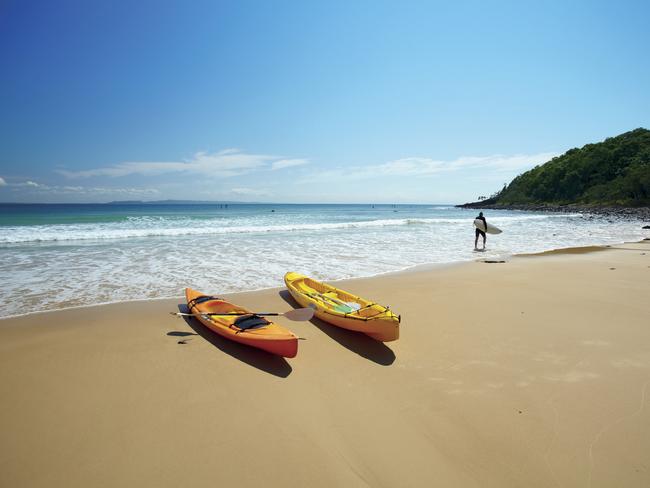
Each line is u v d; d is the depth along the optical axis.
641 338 6.59
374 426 4.08
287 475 3.34
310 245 17.88
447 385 4.97
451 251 16.88
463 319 7.57
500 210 96.69
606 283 10.70
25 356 5.50
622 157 87.38
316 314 7.37
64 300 8.36
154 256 14.06
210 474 3.33
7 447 3.61
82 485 3.18
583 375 5.24
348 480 3.31
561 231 28.19
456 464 3.53
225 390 4.75
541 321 7.48
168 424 4.02
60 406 4.29
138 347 5.91
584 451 3.70
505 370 5.39
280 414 4.27
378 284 10.43
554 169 102.38
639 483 3.29
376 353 5.96
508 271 12.40
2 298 8.43
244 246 17.11
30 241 17.50
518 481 3.33
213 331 6.63
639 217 49.25
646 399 4.62
